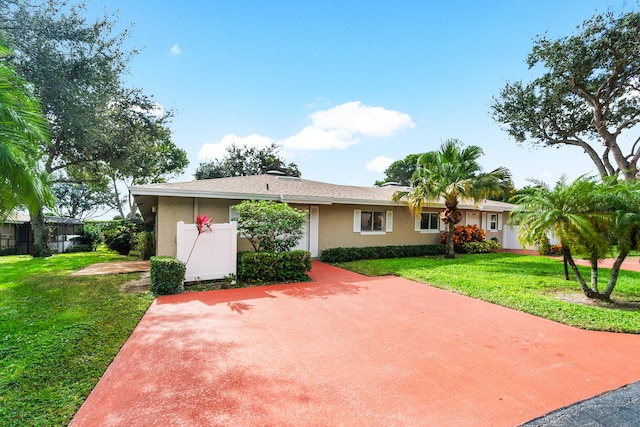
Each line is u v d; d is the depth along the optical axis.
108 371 3.48
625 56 15.16
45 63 11.23
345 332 4.76
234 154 34.22
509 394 3.09
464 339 4.53
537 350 4.16
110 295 6.87
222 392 3.08
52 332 4.61
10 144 4.84
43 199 5.55
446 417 2.71
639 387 3.27
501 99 20.77
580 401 2.99
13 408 2.78
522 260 13.16
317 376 3.41
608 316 5.49
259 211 8.77
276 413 2.75
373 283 8.39
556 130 20.52
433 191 12.77
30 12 11.54
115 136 15.77
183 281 7.43
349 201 12.60
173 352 4.00
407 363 3.74
